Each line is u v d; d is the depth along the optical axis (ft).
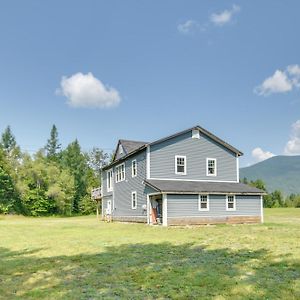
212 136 96.02
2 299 21.09
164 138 90.33
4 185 188.85
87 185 239.50
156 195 87.20
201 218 84.43
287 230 63.46
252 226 76.59
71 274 27.84
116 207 112.37
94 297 21.22
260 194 91.25
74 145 267.80
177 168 91.50
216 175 95.55
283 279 24.49
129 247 42.78
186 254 36.55
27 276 27.37
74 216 201.26
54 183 207.41
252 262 31.12
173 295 21.26
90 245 45.16
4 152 205.98
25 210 194.49
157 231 66.18
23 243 48.80
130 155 100.12
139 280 25.30
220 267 29.07
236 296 20.56
